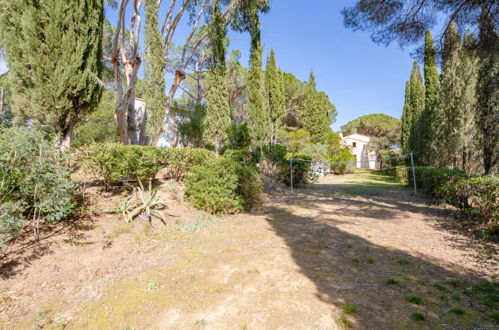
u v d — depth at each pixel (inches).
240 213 241.4
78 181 181.2
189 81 911.7
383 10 231.0
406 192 380.2
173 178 295.1
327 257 130.3
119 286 101.5
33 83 221.3
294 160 461.7
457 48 266.2
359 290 95.8
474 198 179.8
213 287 100.3
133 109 415.2
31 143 135.0
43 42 219.6
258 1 454.6
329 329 73.3
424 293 93.0
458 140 326.0
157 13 419.5
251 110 445.7
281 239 161.8
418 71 578.9
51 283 101.1
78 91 234.2
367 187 452.1
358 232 174.9
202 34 689.0
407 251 136.9
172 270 116.7
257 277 108.4
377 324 75.0
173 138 796.6
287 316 80.0
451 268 113.9
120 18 334.0
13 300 88.8
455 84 335.6
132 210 190.9
